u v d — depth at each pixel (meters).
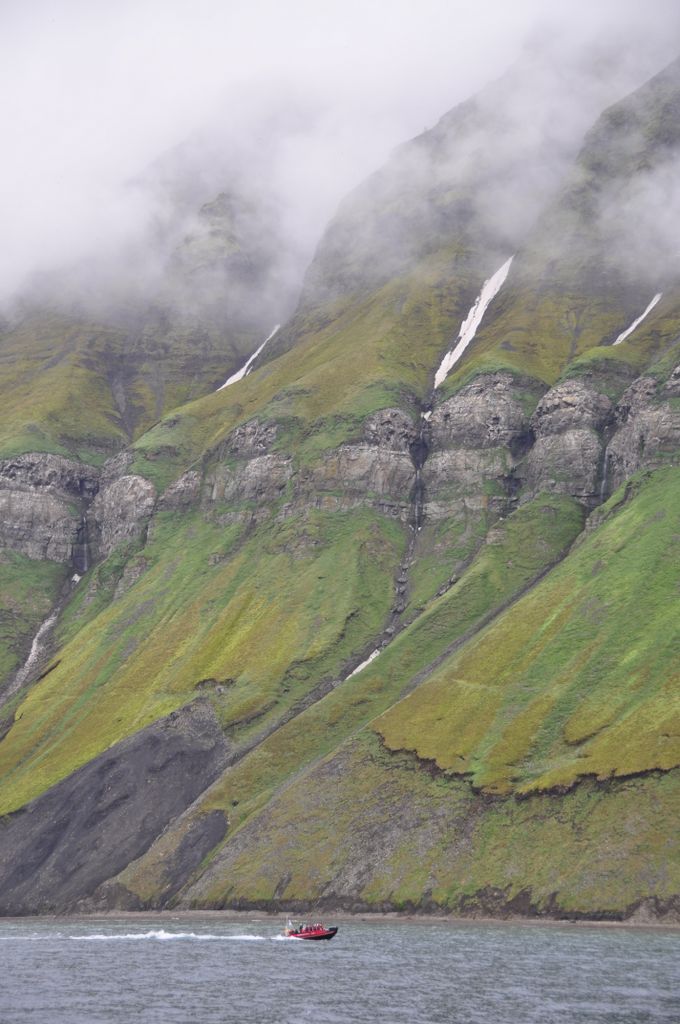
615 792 183.50
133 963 139.25
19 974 132.12
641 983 119.44
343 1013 107.44
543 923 171.00
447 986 119.25
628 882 171.12
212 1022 104.56
